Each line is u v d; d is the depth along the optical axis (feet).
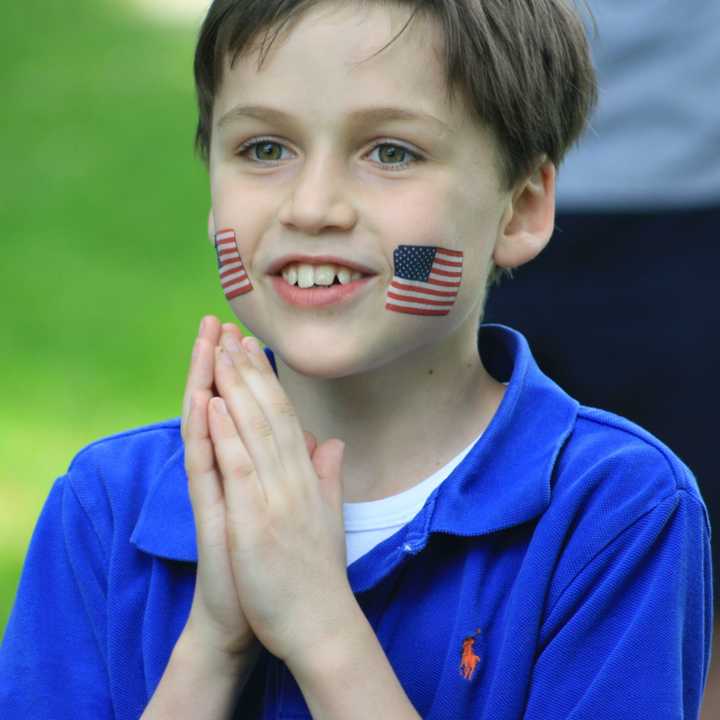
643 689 23.32
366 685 23.11
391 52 23.36
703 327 40.91
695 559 24.32
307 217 23.36
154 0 167.32
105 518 26.48
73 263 92.07
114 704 25.53
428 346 25.03
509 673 23.56
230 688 24.17
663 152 40.32
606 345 41.68
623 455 24.36
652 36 40.09
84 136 121.19
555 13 26.40
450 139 23.82
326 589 23.63
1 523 55.93
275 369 26.91
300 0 23.57
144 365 74.64
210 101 25.94
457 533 24.00
